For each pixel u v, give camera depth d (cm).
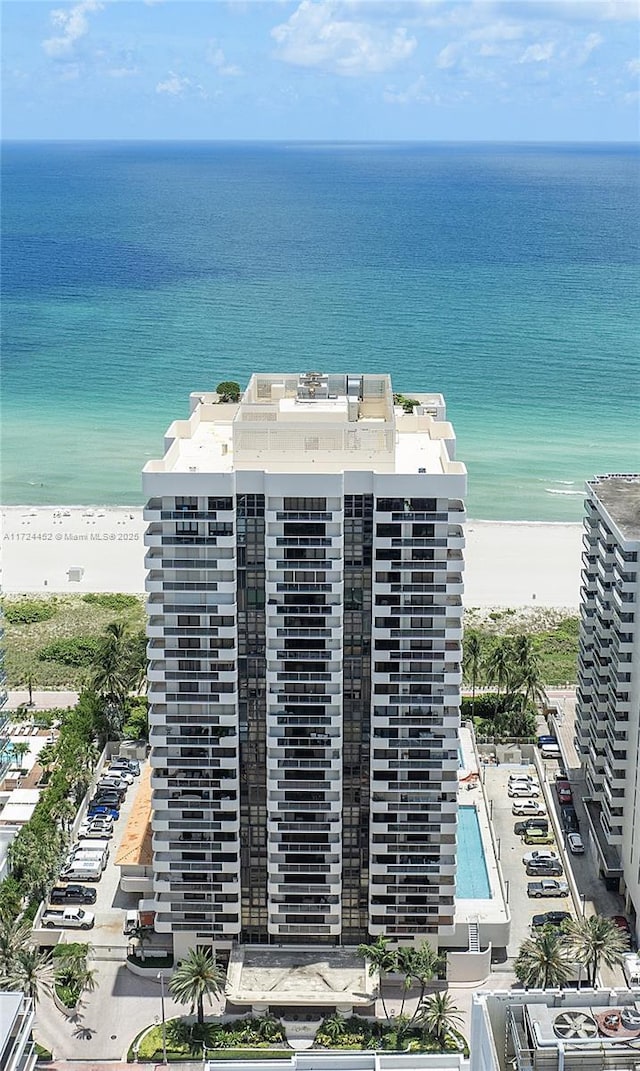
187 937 14675
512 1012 9056
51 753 19512
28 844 16212
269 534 13250
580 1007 9025
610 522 15738
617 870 16062
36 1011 14100
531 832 17512
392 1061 11156
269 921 14538
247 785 14250
